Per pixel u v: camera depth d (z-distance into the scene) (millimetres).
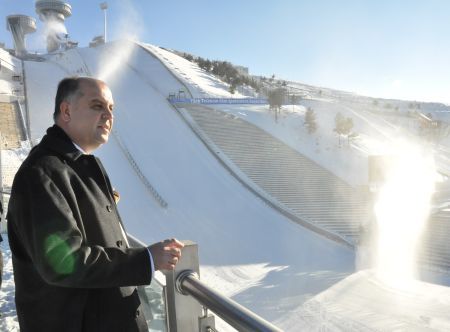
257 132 48938
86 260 1435
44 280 1550
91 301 1679
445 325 14781
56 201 1481
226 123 49531
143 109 51062
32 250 1440
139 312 1834
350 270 22281
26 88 61281
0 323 3852
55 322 1573
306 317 16078
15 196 1530
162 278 2256
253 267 22719
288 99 76062
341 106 76750
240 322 1518
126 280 1525
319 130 54594
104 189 1855
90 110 1829
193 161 38531
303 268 22656
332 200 35188
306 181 38750
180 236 26391
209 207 31078
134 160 37281
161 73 73938
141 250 1644
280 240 27047
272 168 40344
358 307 16828
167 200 31438
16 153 32125
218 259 23641
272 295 18609
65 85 1851
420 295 17984
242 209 31297
